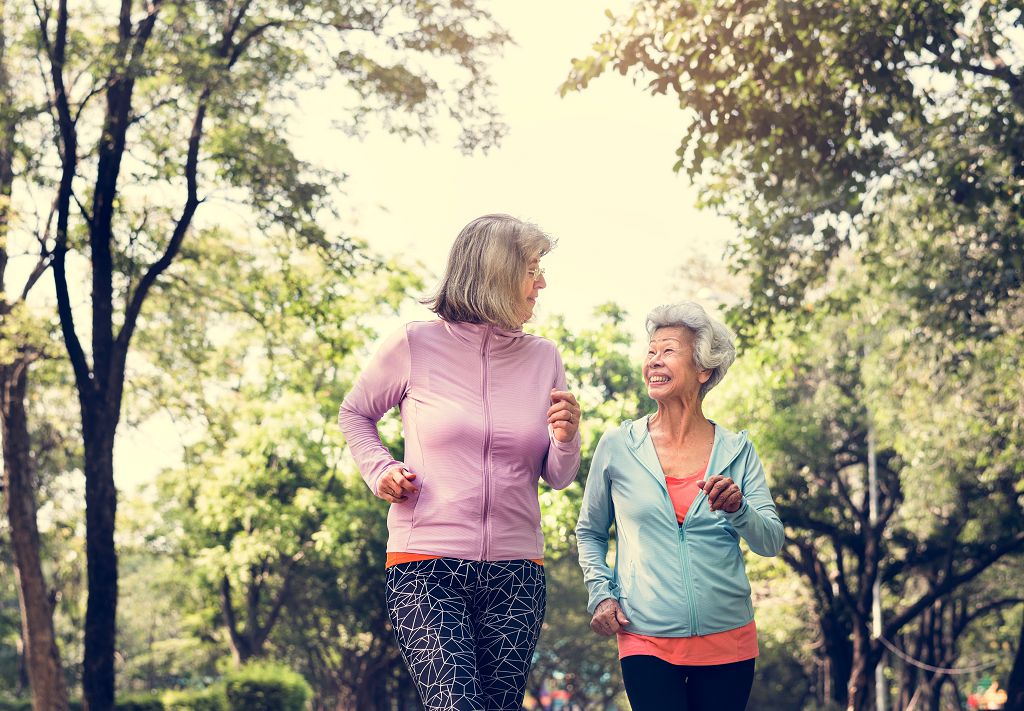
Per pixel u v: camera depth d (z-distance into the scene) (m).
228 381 25.81
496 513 3.05
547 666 47.06
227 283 20.39
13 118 16.61
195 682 48.97
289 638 39.09
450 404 3.11
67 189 17.12
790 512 26.47
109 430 17.00
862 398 22.83
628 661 3.74
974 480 22.66
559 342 26.72
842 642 28.69
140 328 21.08
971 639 37.16
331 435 30.28
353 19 16.97
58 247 17.16
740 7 12.20
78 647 41.56
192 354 21.45
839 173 13.51
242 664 33.41
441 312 3.23
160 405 21.64
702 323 3.84
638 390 26.58
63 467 23.92
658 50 12.53
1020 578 29.39
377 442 3.19
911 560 27.25
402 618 3.01
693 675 3.73
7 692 37.28
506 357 3.20
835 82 12.67
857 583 28.59
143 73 15.68
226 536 33.28
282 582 36.53
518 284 3.17
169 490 32.53
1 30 18.00
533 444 3.13
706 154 13.07
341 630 40.03
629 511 3.81
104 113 18.02
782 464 26.06
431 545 3.02
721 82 12.48
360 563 31.92
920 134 13.56
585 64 12.74
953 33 12.66
